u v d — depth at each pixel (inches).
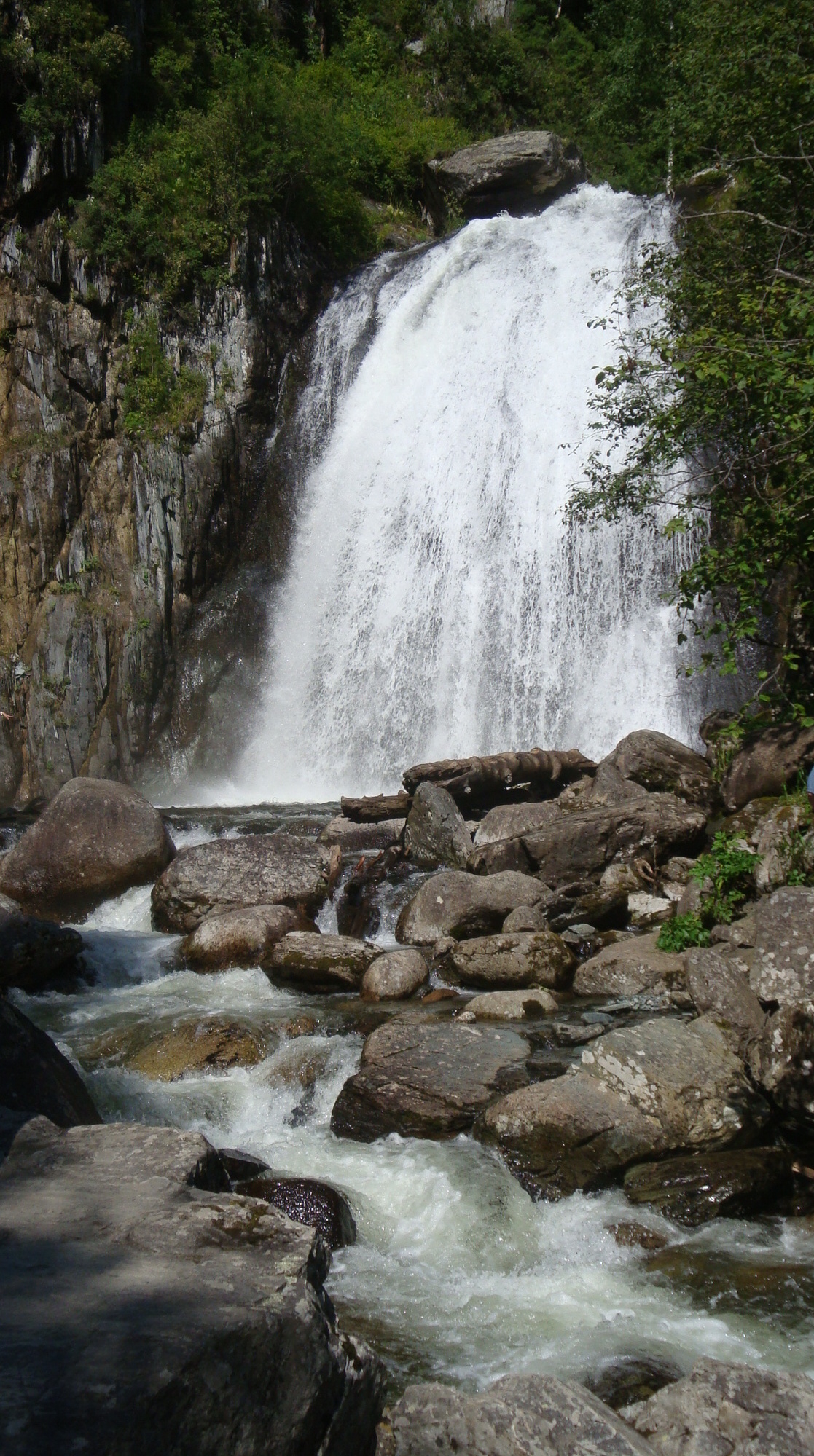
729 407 410.3
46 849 460.4
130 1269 126.5
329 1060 287.7
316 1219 209.6
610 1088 238.4
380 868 431.5
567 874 395.9
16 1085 214.4
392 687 769.6
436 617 768.3
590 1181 224.4
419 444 835.4
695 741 638.5
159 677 795.4
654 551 685.9
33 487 775.1
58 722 754.8
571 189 1098.1
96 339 821.2
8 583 769.6
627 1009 303.9
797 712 388.2
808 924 260.7
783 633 565.6
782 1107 235.8
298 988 354.9
